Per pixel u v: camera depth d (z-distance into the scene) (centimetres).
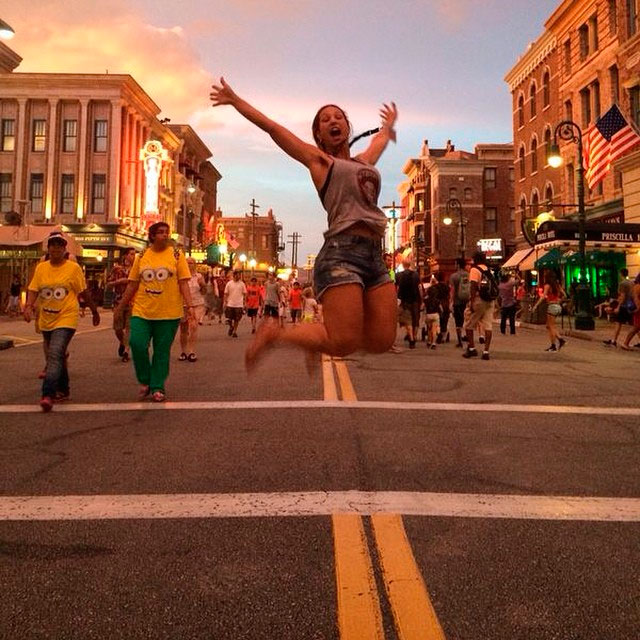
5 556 267
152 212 4456
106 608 222
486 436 485
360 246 288
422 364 962
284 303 2319
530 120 3588
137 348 627
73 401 632
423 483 368
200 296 1413
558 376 841
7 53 4094
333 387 720
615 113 1981
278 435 482
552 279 1258
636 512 322
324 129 317
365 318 298
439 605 224
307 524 302
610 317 2094
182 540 283
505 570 253
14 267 2859
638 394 694
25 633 206
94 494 347
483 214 5666
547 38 3309
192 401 631
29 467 400
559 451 444
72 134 4194
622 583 243
